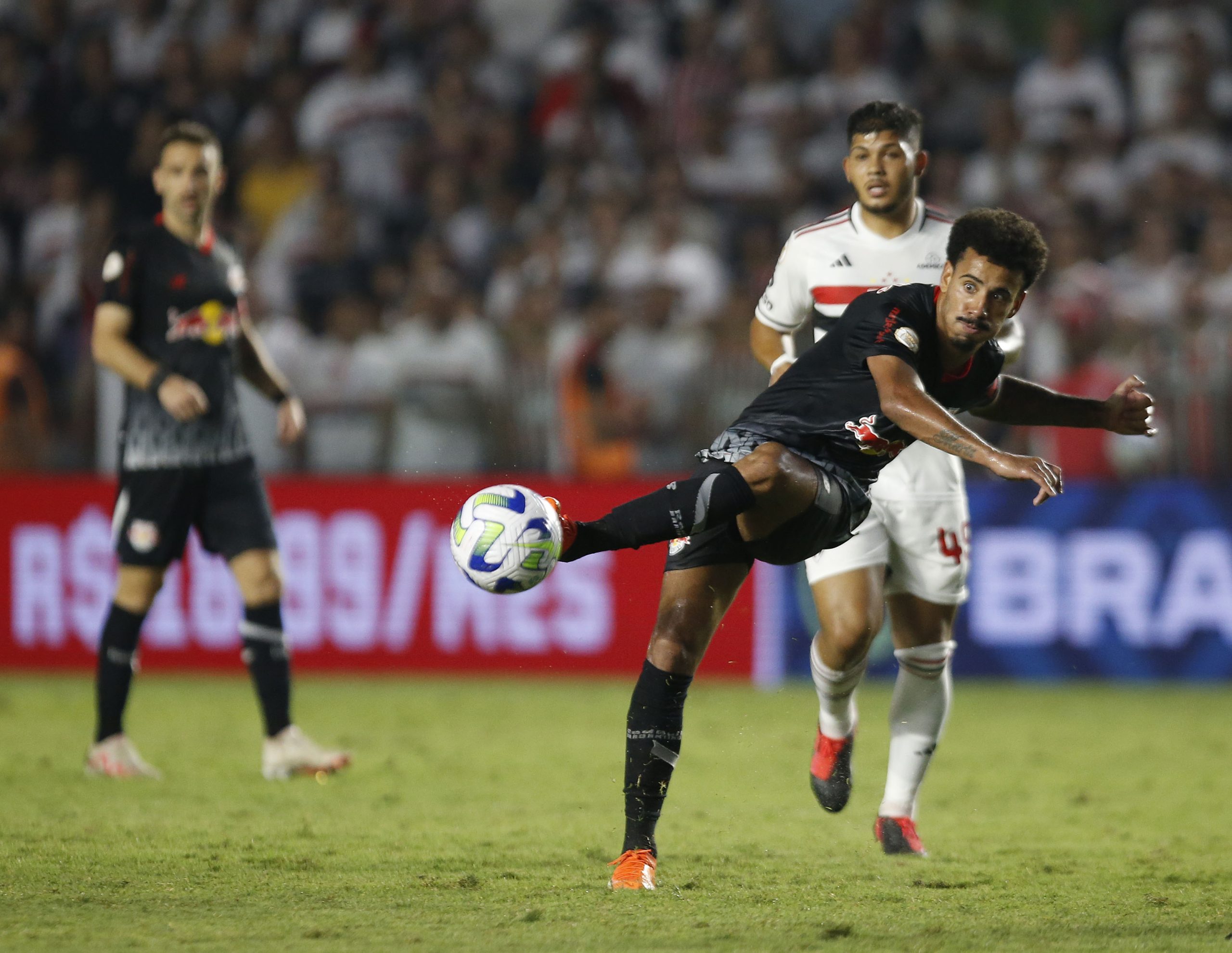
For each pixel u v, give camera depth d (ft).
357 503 110.22
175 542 71.00
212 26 165.58
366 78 154.92
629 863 45.85
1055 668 106.42
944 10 155.94
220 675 110.73
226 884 45.93
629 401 117.39
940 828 58.95
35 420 129.49
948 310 45.24
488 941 38.01
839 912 42.50
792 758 77.30
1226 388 108.37
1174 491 105.19
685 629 46.19
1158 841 55.93
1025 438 110.63
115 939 38.32
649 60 157.38
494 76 160.25
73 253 147.74
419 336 122.42
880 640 108.99
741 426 46.55
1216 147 145.38
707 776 71.56
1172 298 126.41
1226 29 153.38
